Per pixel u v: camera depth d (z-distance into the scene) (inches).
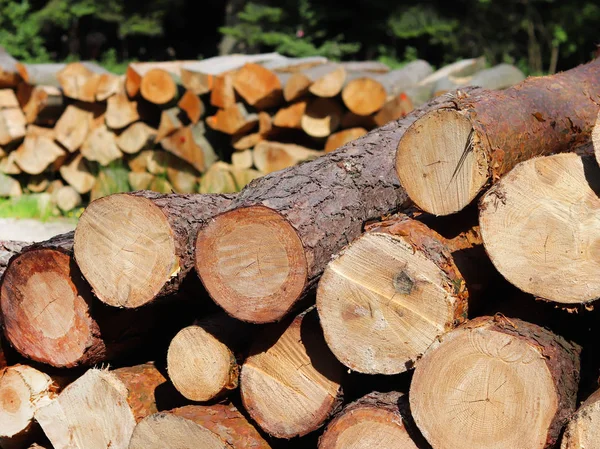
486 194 112.3
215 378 131.3
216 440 127.6
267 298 120.7
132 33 753.6
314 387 126.4
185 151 342.3
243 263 121.8
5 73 363.9
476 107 125.3
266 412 128.9
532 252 110.0
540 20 709.9
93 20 774.5
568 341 115.2
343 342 119.1
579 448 104.3
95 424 141.6
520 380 107.4
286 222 118.4
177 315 151.8
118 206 132.1
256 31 662.5
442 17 697.6
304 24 685.3
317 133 319.6
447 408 111.7
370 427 118.3
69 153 373.4
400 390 126.2
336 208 128.7
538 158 109.9
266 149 331.0
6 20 710.5
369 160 144.1
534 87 148.3
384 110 310.0
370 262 116.7
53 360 142.8
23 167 371.9
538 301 115.4
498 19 705.0
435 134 119.9
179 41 818.2
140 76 342.6
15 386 151.1
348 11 686.5
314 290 124.3
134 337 146.9
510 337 107.9
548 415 106.0
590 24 708.0
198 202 137.7
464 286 116.3
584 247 106.9
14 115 371.6
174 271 129.9
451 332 111.3
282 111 324.2
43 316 142.6
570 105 151.5
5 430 151.7
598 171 107.4
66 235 148.9
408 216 131.3
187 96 336.8
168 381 145.0
